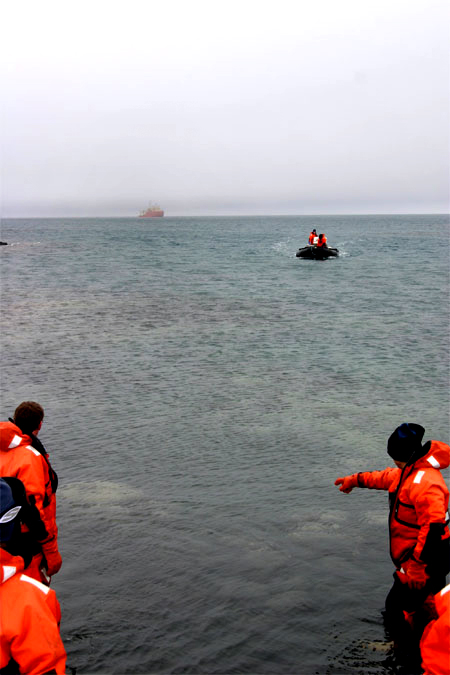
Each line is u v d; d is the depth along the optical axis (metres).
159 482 8.09
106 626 4.93
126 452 9.27
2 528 2.95
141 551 6.20
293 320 22.44
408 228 146.00
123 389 13.07
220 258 54.84
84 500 7.48
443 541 4.40
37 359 16.03
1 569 2.87
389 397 12.40
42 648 2.72
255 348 17.45
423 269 43.72
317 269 44.16
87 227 182.50
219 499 7.52
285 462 8.84
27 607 2.79
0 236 110.00
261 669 4.39
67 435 10.09
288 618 5.02
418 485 4.46
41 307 25.97
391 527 4.75
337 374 14.40
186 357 16.30
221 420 10.88
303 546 6.29
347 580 5.61
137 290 32.28
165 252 63.78
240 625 4.93
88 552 6.19
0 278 38.78
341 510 7.20
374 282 35.81
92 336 19.34
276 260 52.12
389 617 5.02
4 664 2.72
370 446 9.53
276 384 13.46
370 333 19.78
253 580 5.62
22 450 4.36
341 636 4.77
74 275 40.59
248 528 6.71
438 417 11.05
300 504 7.37
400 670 4.35
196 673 4.36
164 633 4.83
